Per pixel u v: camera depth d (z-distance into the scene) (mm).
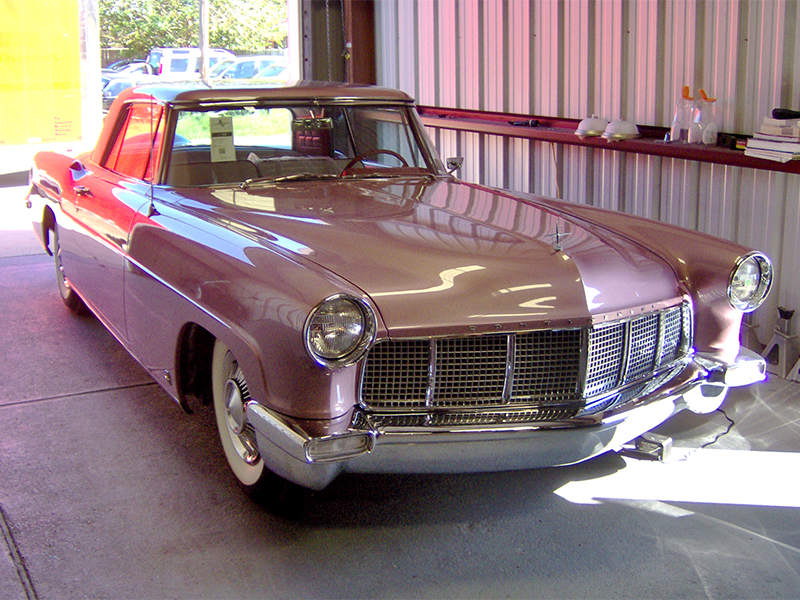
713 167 4414
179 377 2820
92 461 2947
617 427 2367
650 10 4781
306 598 2160
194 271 2559
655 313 2535
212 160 3283
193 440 3131
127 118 3641
